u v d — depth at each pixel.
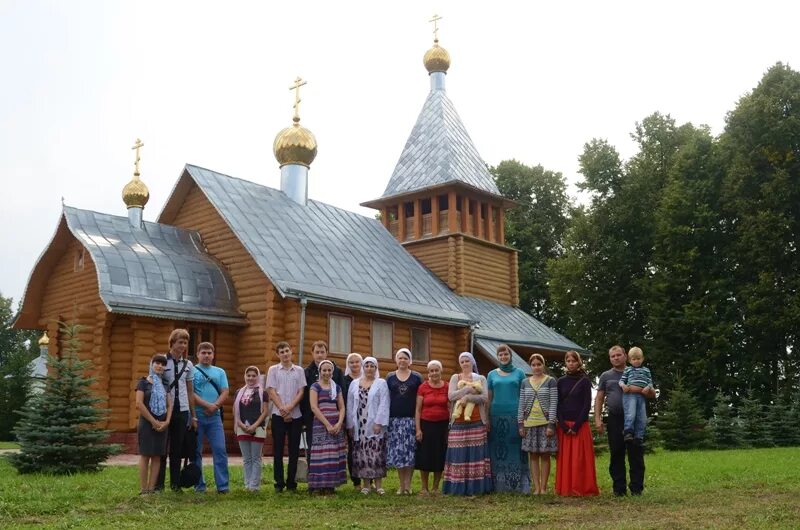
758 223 38.59
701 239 41.22
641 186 45.44
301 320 24.47
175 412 11.98
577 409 12.46
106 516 9.64
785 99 40.25
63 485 13.22
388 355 27.92
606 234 46.31
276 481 12.72
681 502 11.37
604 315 45.41
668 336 41.34
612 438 12.38
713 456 23.36
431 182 37.91
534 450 12.58
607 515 9.94
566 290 46.16
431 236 37.47
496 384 13.16
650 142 47.44
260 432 12.95
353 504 11.03
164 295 23.92
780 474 16.28
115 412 22.89
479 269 38.00
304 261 27.02
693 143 43.34
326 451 12.39
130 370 23.14
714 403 39.16
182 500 11.20
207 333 24.81
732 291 40.09
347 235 32.19
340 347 26.08
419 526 8.95
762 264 38.75
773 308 37.78
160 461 12.09
